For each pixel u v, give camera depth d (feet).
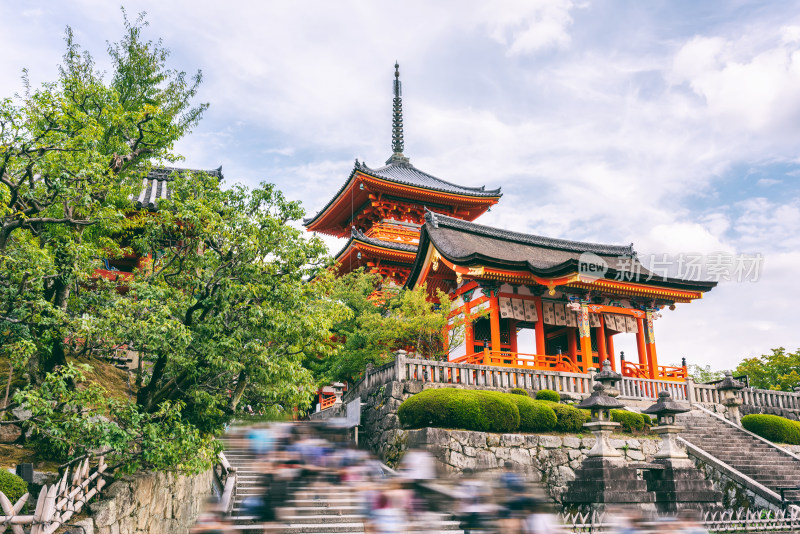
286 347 45.75
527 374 86.99
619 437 76.18
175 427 37.99
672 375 109.50
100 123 46.83
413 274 121.70
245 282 43.91
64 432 33.86
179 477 50.31
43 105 38.58
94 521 32.32
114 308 39.19
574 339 123.34
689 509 62.08
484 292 107.86
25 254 38.09
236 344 41.52
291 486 43.50
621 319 114.83
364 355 103.24
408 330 100.73
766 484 73.51
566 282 103.50
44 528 28.89
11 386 42.88
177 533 49.80
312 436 45.85
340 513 51.60
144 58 61.31
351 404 85.81
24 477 34.27
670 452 66.54
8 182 35.94
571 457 72.33
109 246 51.11
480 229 131.75
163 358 42.29
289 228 45.62
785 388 148.77
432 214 124.47
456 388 74.90
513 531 33.76
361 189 167.53
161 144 50.06
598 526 54.34
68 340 45.32
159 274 46.21
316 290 48.21
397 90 211.20
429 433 66.33
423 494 37.22
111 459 39.42
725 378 97.91
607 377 67.97
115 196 46.65
